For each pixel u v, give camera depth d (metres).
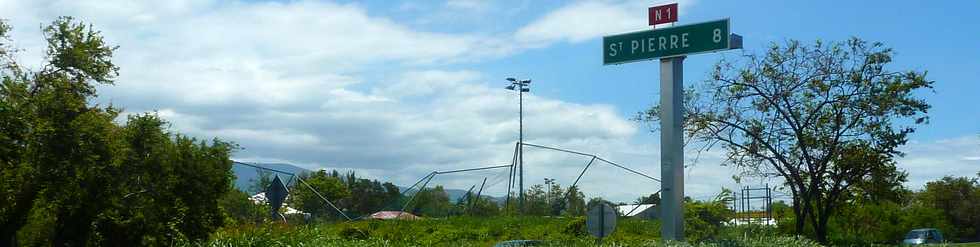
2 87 16.61
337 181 55.69
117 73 18.45
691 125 24.44
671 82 19.08
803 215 24.42
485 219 31.45
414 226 28.86
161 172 19.02
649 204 34.47
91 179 17.39
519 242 22.53
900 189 24.16
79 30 17.72
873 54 23.27
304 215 30.00
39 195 16.84
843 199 24.31
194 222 19.77
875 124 23.39
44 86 17.30
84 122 17.20
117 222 17.98
